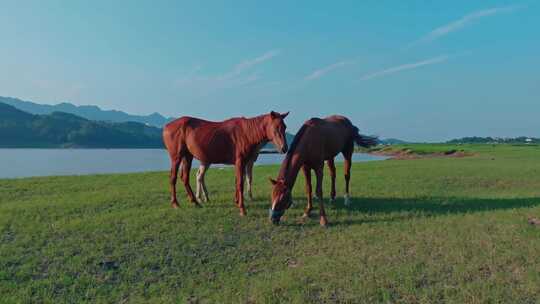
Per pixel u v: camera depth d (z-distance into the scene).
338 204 9.58
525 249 5.77
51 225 7.27
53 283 5.02
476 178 15.43
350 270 5.23
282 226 7.60
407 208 9.13
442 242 6.31
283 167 7.67
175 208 8.76
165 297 4.69
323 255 6.00
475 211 8.76
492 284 4.60
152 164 40.94
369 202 9.88
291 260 5.95
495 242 6.18
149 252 6.09
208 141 8.48
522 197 10.70
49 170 30.53
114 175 16.70
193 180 14.47
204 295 4.77
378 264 5.44
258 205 9.15
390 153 62.12
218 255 6.11
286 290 4.71
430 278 4.88
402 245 6.26
